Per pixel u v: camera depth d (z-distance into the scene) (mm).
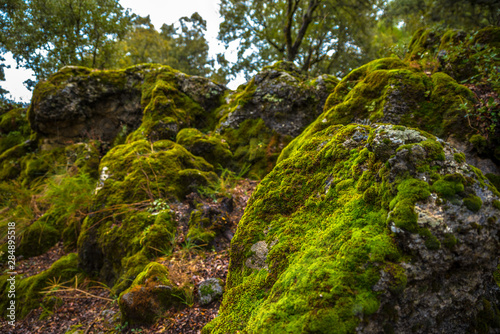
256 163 5641
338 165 2320
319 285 1508
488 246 1582
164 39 23844
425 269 1510
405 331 1487
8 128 8883
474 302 1670
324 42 14195
